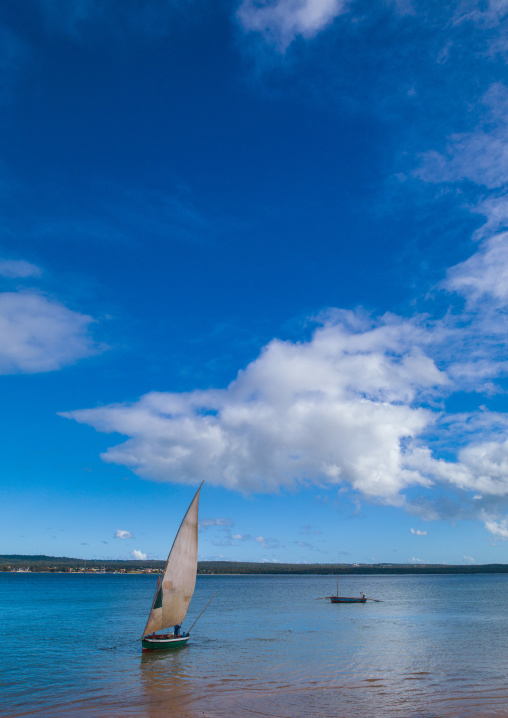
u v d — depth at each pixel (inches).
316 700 1095.6
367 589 7367.1
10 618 2950.3
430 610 3393.2
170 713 1008.2
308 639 1987.0
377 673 1358.3
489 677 1312.7
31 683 1259.8
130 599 4667.8
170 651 1664.6
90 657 1603.1
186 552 1681.8
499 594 5708.7
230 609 3481.8
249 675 1333.7
